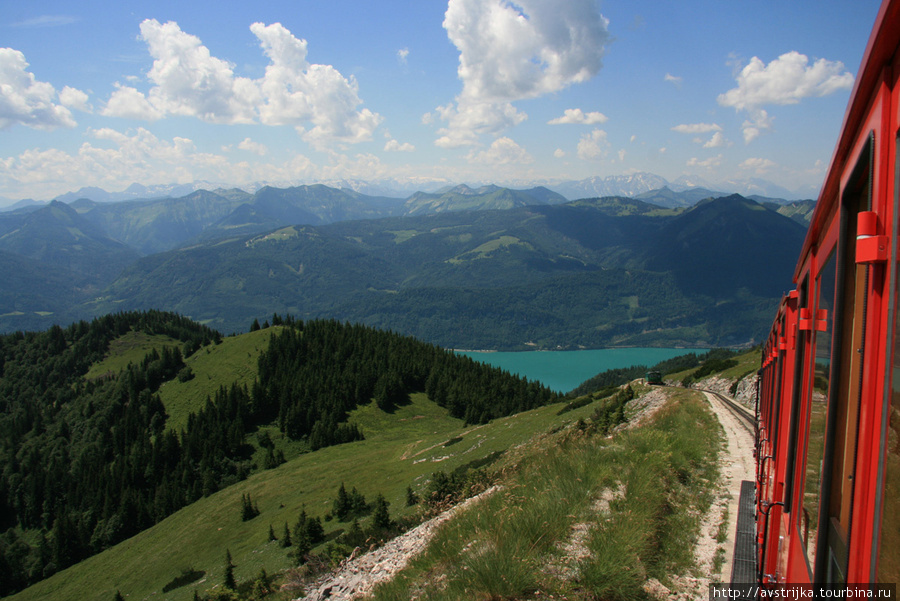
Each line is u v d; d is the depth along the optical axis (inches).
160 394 7775.6
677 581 406.9
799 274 292.4
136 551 4055.1
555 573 389.7
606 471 600.7
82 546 4891.7
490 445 2842.0
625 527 435.8
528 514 483.2
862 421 127.8
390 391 7165.4
